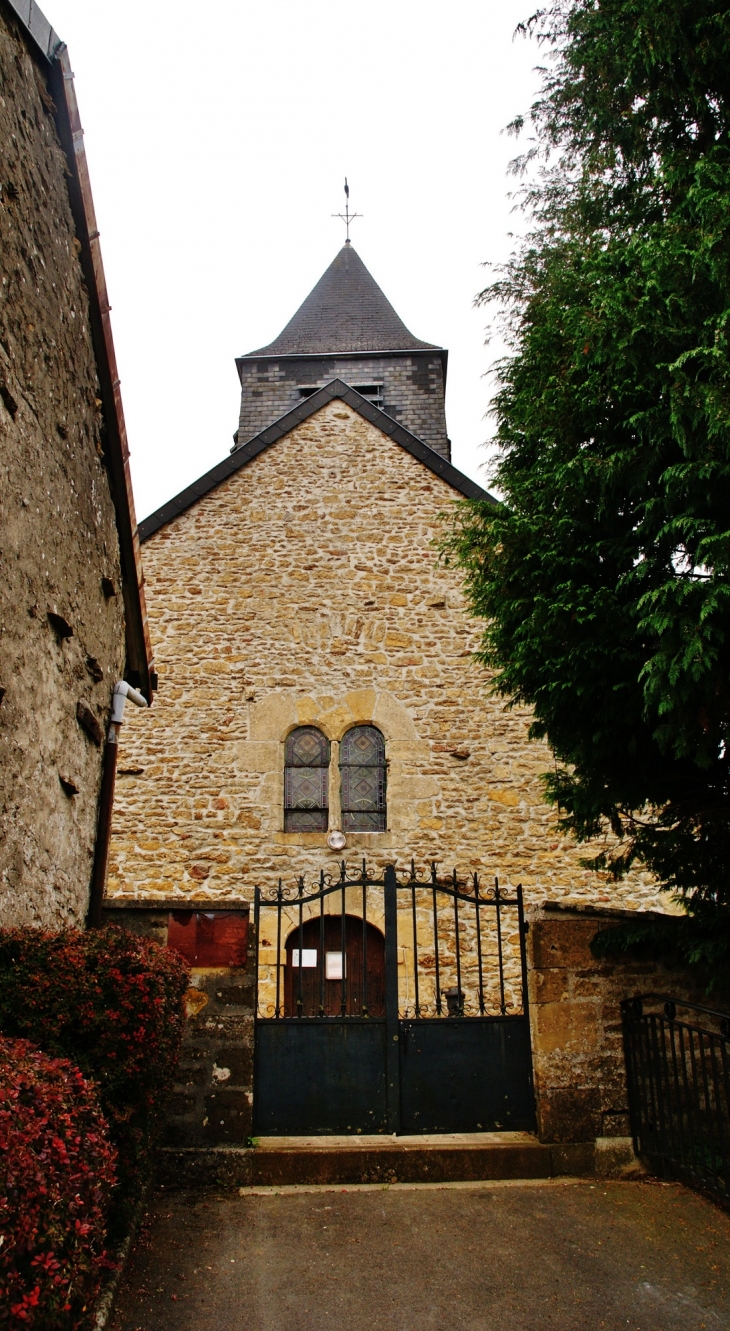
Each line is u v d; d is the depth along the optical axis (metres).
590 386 5.81
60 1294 2.41
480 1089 5.46
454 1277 3.87
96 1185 2.69
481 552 6.74
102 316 5.73
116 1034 3.60
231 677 10.55
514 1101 5.46
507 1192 4.89
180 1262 3.96
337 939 9.62
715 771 6.11
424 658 10.71
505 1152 5.17
